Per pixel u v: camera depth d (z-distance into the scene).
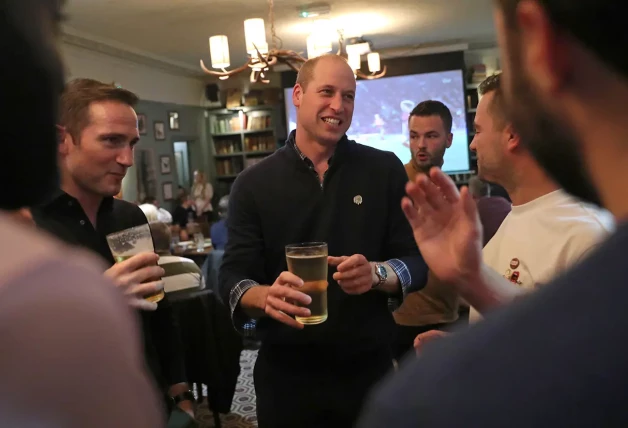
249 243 1.48
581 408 0.25
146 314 1.41
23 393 0.30
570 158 0.34
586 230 1.01
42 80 0.39
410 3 5.21
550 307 0.28
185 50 6.59
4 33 0.36
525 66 0.34
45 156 0.41
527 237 1.13
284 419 1.43
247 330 1.50
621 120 0.31
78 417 0.31
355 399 1.40
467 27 6.54
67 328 0.32
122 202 1.49
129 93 1.36
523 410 0.26
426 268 1.45
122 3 4.54
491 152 1.21
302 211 1.47
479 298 0.72
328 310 1.41
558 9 0.30
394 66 7.77
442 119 2.32
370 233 1.48
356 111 7.94
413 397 0.29
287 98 8.15
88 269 0.37
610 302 0.27
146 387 0.37
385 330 1.47
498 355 0.28
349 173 1.48
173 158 7.80
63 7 0.44
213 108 8.74
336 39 6.56
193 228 6.37
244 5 4.82
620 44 0.29
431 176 0.72
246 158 8.68
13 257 0.33
